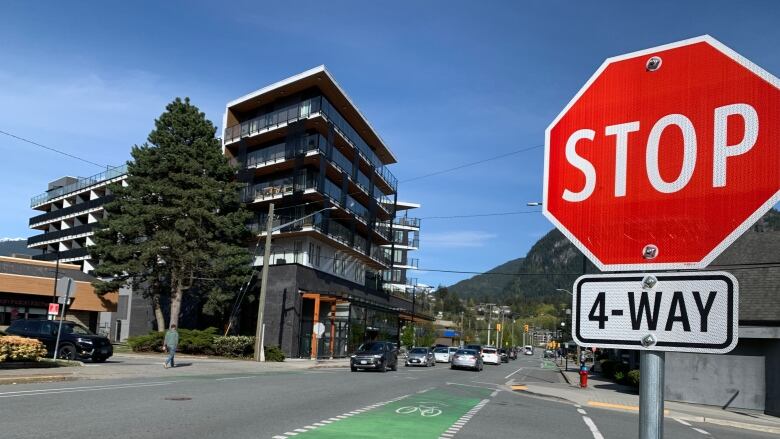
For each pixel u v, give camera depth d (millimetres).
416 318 71562
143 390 15211
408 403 15977
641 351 2377
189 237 39406
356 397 16594
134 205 39250
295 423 11164
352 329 50625
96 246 40250
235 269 39938
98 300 51406
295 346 42031
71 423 9852
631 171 2525
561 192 2703
